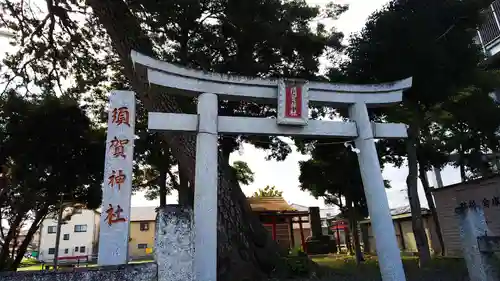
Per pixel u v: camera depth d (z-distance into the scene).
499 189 12.93
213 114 6.75
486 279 4.93
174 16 11.47
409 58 10.40
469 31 10.89
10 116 13.14
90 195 14.99
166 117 6.50
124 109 5.84
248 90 7.16
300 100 7.24
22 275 4.29
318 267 10.48
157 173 21.12
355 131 7.50
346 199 17.48
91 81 15.66
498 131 13.85
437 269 10.23
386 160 16.41
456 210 5.59
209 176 6.31
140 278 4.55
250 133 6.94
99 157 14.58
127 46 10.28
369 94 7.82
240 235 9.55
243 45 12.58
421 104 11.71
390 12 10.59
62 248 35.66
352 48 11.89
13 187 13.42
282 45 12.49
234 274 8.82
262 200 25.75
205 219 6.04
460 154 15.20
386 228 6.80
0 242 13.93
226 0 11.62
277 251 10.47
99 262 4.93
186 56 12.99
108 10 10.16
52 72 14.39
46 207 14.59
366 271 10.42
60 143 13.77
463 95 11.89
